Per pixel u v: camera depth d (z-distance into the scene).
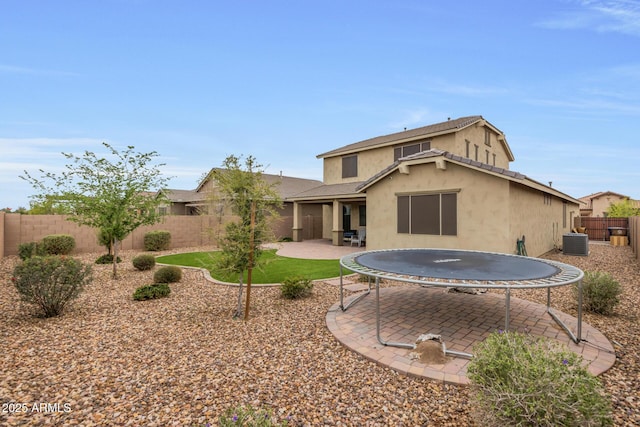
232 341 5.20
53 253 14.21
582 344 4.82
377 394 3.65
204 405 3.42
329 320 6.07
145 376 4.04
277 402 3.48
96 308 6.98
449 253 8.16
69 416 3.21
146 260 11.44
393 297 7.71
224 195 6.48
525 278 4.95
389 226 14.36
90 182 9.59
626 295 7.66
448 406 3.42
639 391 3.63
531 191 13.23
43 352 4.71
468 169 11.80
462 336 5.29
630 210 31.47
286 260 13.87
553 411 2.38
